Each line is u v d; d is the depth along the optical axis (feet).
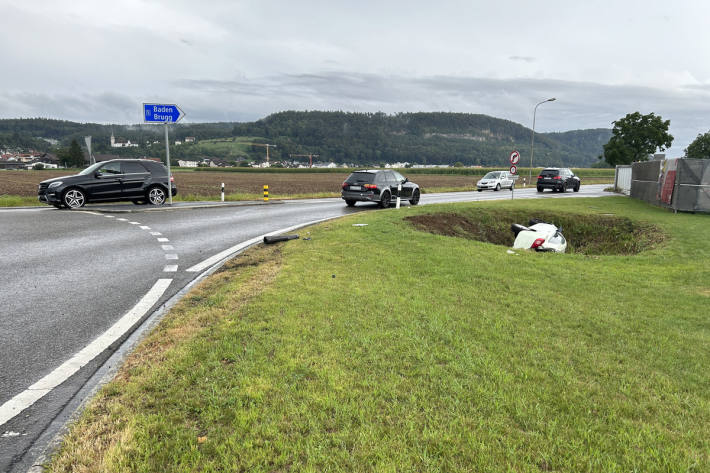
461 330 13.20
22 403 9.34
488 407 8.84
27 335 13.20
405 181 62.90
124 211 45.96
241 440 7.63
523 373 10.48
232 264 22.76
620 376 10.69
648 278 22.30
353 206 60.23
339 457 7.15
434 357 11.19
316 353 11.12
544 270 22.85
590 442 7.86
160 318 14.52
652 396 9.75
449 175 335.26
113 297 17.13
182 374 9.98
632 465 7.27
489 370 10.56
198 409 8.50
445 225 45.93
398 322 13.61
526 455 7.36
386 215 44.19
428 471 6.88
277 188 143.02
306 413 8.40
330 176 312.50
